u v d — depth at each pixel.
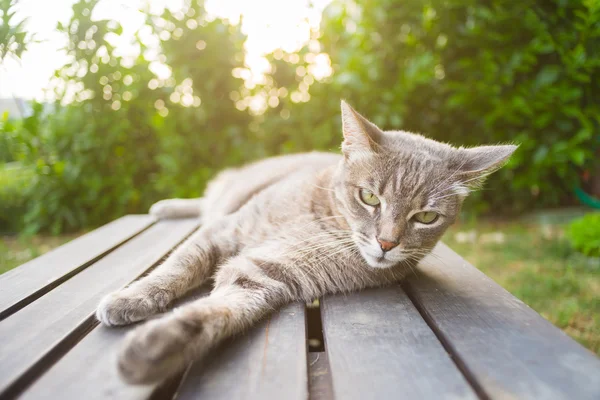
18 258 0.69
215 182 0.63
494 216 0.97
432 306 0.28
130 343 0.20
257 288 0.30
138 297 0.28
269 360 0.22
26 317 0.26
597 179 0.98
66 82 0.74
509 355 0.22
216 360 0.22
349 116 0.36
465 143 0.92
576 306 0.55
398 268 0.35
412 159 0.35
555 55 0.83
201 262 0.34
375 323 0.26
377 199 0.35
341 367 0.21
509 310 0.27
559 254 0.72
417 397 0.19
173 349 0.20
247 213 0.38
